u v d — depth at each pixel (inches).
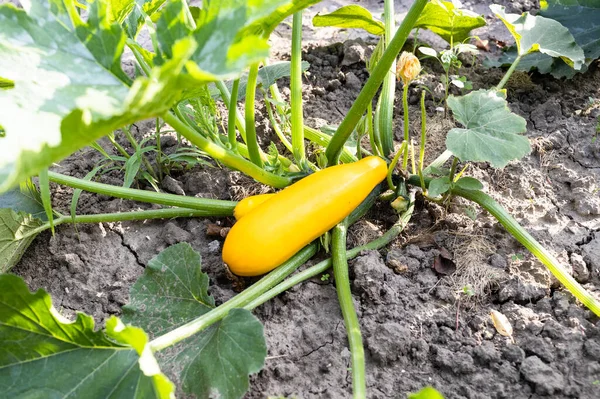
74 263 29.5
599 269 28.6
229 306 24.7
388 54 26.1
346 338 26.2
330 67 41.0
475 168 33.4
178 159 32.9
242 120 32.2
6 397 21.2
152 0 30.2
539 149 34.6
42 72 20.4
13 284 20.6
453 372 25.0
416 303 27.4
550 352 25.1
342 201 27.2
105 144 36.3
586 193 32.0
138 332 19.1
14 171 15.9
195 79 17.8
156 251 30.4
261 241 26.1
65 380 21.7
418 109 37.9
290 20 47.1
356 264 28.1
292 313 27.1
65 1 21.3
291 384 24.9
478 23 37.4
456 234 30.1
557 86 39.2
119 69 21.5
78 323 21.5
